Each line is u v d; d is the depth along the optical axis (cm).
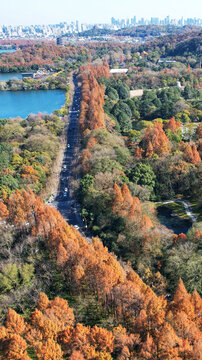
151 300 6819
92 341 6253
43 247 9975
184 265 8650
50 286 8700
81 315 7556
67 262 8612
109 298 7494
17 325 6744
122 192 11912
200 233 9512
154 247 9775
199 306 7025
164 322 6419
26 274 8662
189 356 5775
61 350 6406
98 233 11619
